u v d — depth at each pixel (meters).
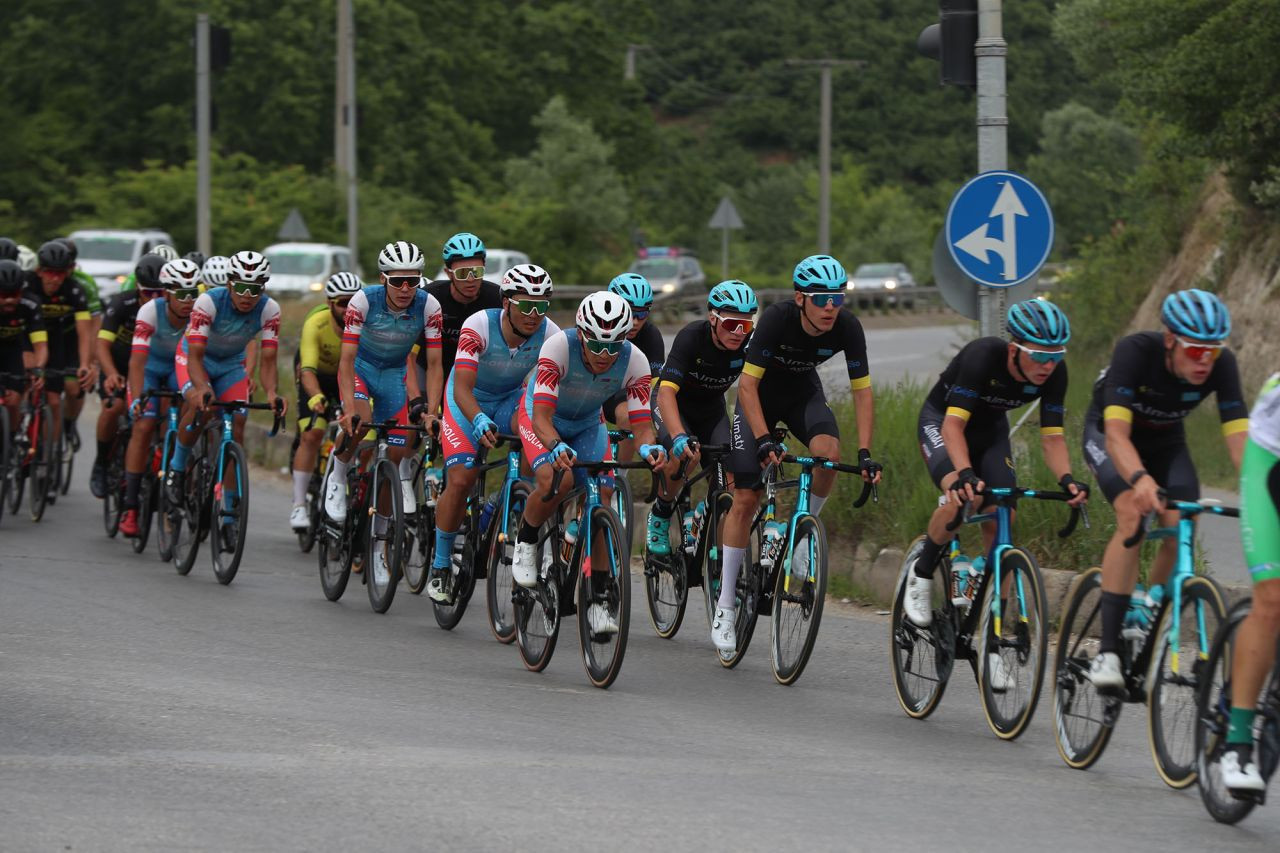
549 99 167.88
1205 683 14.71
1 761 14.87
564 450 19.66
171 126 134.00
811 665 21.94
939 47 26.89
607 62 175.00
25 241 113.31
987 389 18.20
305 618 24.14
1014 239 25.89
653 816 13.58
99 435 32.41
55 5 136.12
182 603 24.83
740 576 21.67
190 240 110.88
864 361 21.14
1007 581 17.88
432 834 12.85
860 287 124.12
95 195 111.69
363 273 109.00
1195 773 14.97
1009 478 18.50
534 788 14.45
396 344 25.75
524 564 20.88
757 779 15.23
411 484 26.50
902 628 19.25
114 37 137.62
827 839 13.08
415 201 127.06
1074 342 65.19
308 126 135.38
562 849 12.52
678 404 23.08
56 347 34.41
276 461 42.91
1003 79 26.72
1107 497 16.83
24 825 12.77
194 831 12.77
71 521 33.62
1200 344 15.39
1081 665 16.53
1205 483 39.38
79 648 20.84
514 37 171.75
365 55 144.12
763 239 199.50
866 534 27.23
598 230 135.88
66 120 130.75
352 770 14.92
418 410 24.59
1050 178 156.62
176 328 29.91
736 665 21.80
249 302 27.33
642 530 30.38
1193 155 51.34
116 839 12.48
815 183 190.75
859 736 17.75
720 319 21.14
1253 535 14.12
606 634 19.73
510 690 19.52
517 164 136.88
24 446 33.06
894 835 13.31
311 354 28.41
